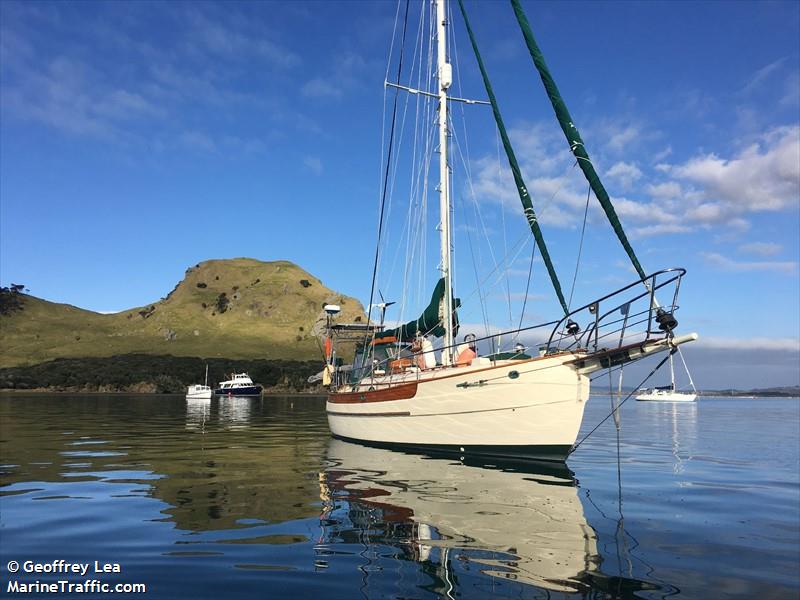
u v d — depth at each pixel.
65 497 9.16
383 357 20.66
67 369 120.75
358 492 9.66
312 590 5.02
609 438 21.44
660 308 11.73
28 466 12.73
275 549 6.28
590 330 13.00
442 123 18.62
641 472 12.12
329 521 7.57
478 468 12.53
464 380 14.32
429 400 15.19
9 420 29.72
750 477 11.52
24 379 111.69
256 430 24.47
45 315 198.88
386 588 5.07
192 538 6.73
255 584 5.18
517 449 13.57
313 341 176.88
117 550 6.25
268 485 10.36
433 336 17.98
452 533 6.96
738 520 7.68
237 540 6.64
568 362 12.88
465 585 5.15
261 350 166.12
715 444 18.88
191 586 5.13
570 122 12.72
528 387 13.27
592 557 5.99
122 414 36.81
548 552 6.16
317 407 53.91
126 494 9.44
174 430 24.02
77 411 40.03
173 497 9.18
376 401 17.23
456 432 14.61
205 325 189.88
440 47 19.09
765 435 22.81
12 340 169.75
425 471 12.09
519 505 8.59
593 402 82.56
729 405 78.75
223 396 96.88
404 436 16.06
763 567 5.67
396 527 7.24
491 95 16.17
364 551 6.20
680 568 5.64
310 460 13.95
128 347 165.62
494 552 6.17
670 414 45.09
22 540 6.63
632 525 7.37
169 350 161.25
